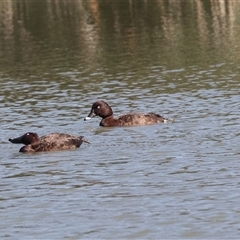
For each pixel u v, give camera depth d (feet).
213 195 61.36
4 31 205.36
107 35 186.29
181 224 55.47
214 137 81.56
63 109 102.06
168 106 100.78
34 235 54.54
